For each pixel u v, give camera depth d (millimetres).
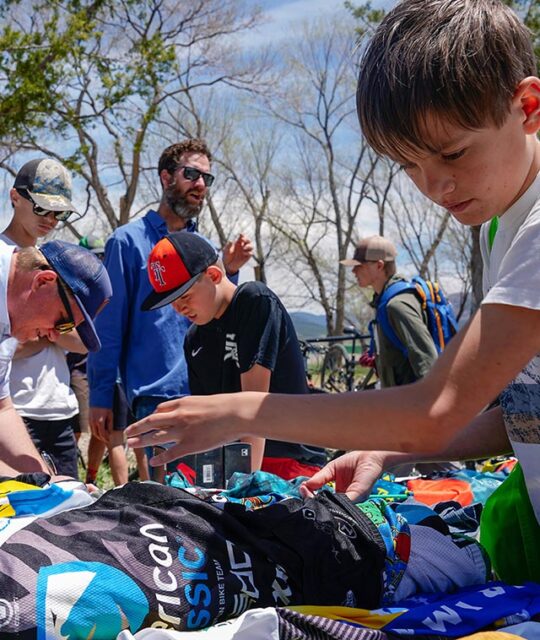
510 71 1241
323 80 28062
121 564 1347
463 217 1396
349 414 1338
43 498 1623
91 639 1275
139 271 4145
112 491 1572
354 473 1864
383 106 1266
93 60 18422
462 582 1659
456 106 1208
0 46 16516
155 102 20641
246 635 1298
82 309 2652
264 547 1502
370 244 5219
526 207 1387
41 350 4047
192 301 3197
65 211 4148
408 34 1253
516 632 1400
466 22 1227
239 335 3209
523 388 1504
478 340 1298
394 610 1467
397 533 1649
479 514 2092
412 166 1325
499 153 1284
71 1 18500
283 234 29953
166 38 21375
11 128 17547
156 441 1395
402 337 4582
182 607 1355
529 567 1631
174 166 4348
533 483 1564
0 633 1220
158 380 4113
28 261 2600
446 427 1309
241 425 1373
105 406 4160
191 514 1503
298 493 1938
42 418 4043
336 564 1539
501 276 1348
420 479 2801
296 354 3340
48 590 1266
